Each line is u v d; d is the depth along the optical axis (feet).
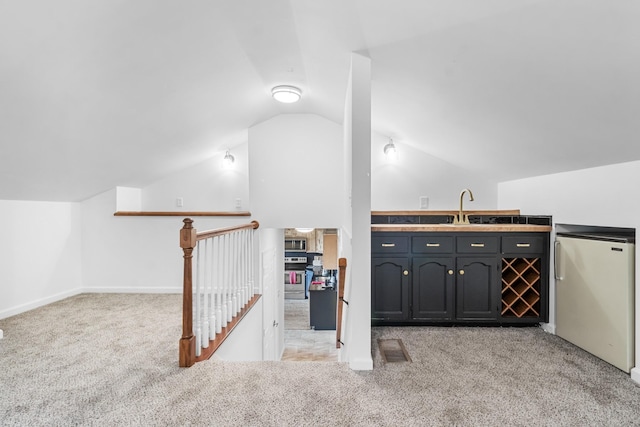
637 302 6.38
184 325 6.92
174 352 7.66
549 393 5.88
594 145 6.72
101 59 5.87
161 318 10.23
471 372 6.65
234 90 9.26
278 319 17.01
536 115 6.71
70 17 4.75
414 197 12.50
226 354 8.77
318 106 11.93
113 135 8.87
